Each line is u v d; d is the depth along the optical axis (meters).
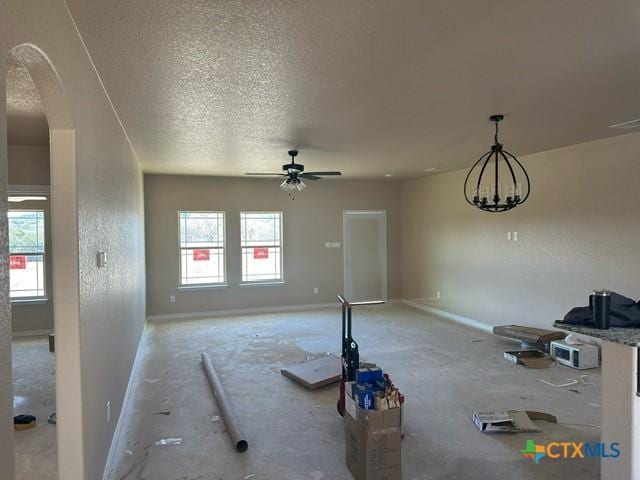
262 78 2.79
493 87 3.02
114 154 3.38
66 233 1.97
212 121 3.83
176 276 7.64
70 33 1.94
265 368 4.80
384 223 8.96
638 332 2.12
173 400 3.92
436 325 6.88
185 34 2.16
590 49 2.39
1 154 1.02
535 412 3.43
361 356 5.14
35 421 3.49
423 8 1.93
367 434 2.44
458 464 2.79
